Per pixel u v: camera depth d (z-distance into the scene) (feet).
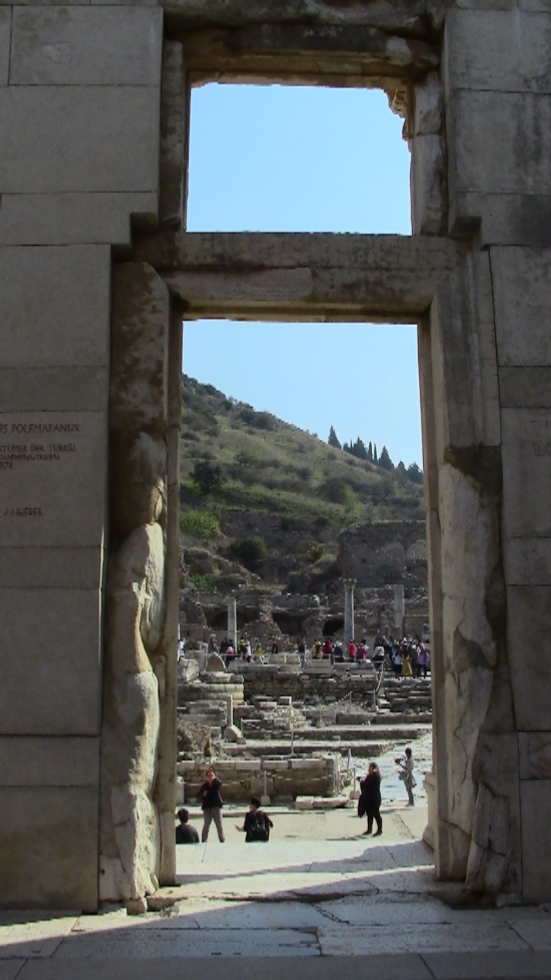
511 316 29.63
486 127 30.60
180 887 27.50
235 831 49.01
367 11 31.65
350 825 48.85
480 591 28.27
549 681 27.71
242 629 220.64
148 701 26.84
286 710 102.78
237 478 433.07
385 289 29.96
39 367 28.30
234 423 542.16
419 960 21.63
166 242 29.78
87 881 25.55
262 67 32.14
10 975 20.52
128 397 28.68
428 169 31.24
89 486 27.58
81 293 28.68
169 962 21.39
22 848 25.77
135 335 29.04
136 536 28.02
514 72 31.12
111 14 30.48
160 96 30.30
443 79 31.71
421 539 297.94
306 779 61.36
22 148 29.55
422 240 30.42
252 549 329.52
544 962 21.53
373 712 109.09
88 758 26.17
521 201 30.27
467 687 27.89
